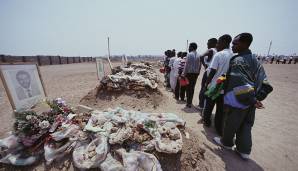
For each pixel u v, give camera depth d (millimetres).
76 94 6746
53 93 6918
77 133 2568
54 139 2412
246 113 2580
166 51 8641
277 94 7773
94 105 5168
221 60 3162
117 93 5523
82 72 15086
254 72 2438
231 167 2531
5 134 3377
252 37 2500
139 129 2605
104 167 2080
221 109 3307
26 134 2402
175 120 3006
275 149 3113
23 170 2256
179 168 2242
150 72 9594
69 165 2268
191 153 2443
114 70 8188
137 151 2232
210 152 2830
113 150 2316
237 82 2451
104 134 2467
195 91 8086
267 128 4012
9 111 4730
